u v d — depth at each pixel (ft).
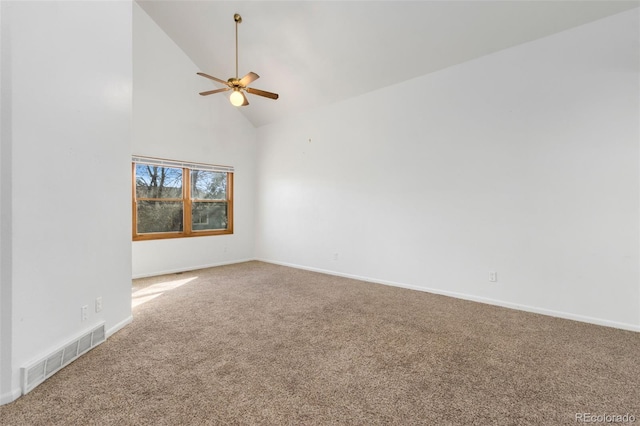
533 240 10.52
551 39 10.04
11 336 5.51
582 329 9.03
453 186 12.31
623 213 9.02
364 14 11.32
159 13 14.80
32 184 5.92
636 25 8.71
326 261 16.96
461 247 12.16
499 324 9.45
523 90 10.62
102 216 8.05
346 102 15.89
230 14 13.25
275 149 19.60
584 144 9.56
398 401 5.65
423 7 10.44
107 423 4.99
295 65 14.82
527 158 10.59
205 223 18.49
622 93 8.96
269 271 17.33
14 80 5.54
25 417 5.10
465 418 5.19
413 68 12.92
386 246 14.46
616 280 9.16
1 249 5.42
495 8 9.82
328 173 16.80
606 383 6.24
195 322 9.53
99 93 7.87
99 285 7.96
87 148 7.45
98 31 7.80
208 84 18.06
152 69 15.57
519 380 6.36
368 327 9.22
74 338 7.00
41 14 6.06
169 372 6.58
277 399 5.69
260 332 8.80
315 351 7.64
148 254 15.89
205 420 5.09
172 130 16.48
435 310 10.77
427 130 13.01
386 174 14.39
